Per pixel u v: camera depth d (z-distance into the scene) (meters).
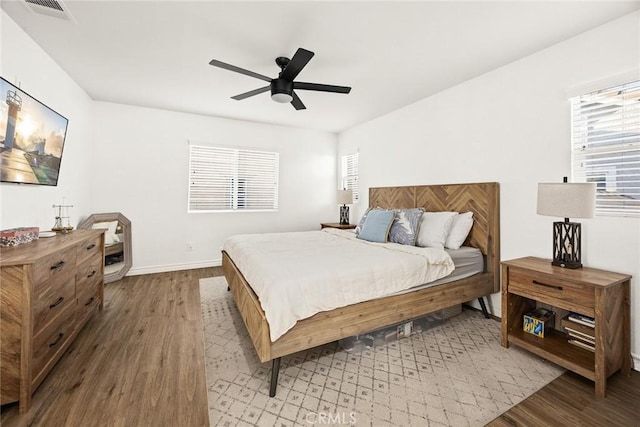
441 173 3.39
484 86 2.90
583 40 2.18
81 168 3.44
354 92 3.41
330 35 2.24
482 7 1.89
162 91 3.47
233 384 1.77
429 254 2.40
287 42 2.34
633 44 1.93
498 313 2.81
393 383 1.79
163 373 1.86
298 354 2.13
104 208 3.89
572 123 2.26
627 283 1.87
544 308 2.41
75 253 2.17
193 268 4.49
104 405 1.56
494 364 2.00
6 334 1.47
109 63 2.75
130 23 2.11
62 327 1.94
